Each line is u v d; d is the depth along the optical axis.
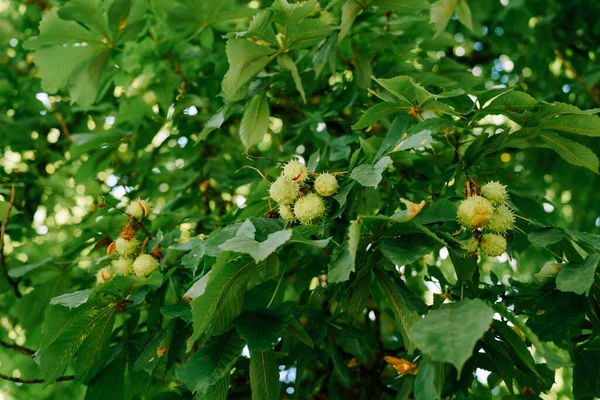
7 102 4.12
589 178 4.58
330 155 3.21
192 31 3.12
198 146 3.86
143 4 2.87
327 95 3.54
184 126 3.75
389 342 4.08
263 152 3.94
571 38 4.73
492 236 1.98
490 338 1.90
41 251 3.74
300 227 1.88
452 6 2.76
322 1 2.94
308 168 2.21
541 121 2.09
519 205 2.99
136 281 2.07
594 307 2.03
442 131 2.29
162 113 3.75
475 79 3.36
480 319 1.42
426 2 2.67
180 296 2.50
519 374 2.03
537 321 2.06
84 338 2.10
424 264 3.95
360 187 2.46
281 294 2.83
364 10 2.92
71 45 2.90
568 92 4.81
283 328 1.87
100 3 2.79
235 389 2.45
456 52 4.85
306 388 3.44
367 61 3.02
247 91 2.59
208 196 3.94
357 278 1.93
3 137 3.88
